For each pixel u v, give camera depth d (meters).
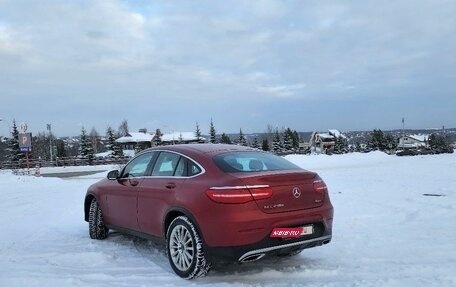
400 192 13.14
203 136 92.50
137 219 6.68
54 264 6.36
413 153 58.41
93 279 5.60
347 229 8.17
